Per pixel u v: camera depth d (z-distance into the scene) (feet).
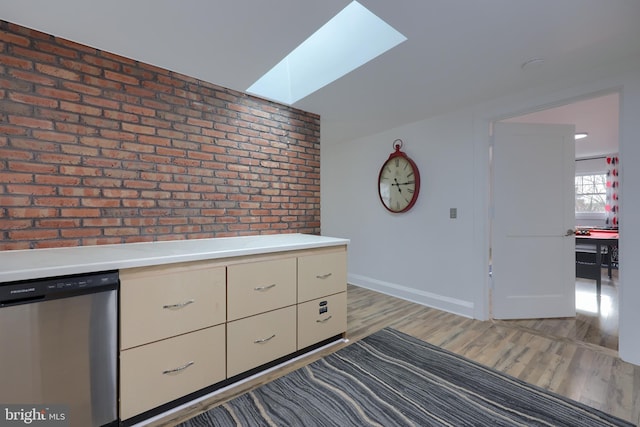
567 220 9.45
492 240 9.45
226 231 7.83
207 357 5.34
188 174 7.16
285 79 8.86
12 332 3.63
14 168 5.14
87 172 5.83
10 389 3.66
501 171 9.36
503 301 9.34
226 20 5.00
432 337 7.93
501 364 6.50
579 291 12.48
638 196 6.26
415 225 11.03
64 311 3.96
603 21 4.92
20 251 5.09
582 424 4.64
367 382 5.82
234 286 5.69
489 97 8.49
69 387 4.03
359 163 13.30
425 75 7.04
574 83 7.07
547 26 5.09
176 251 5.34
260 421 4.75
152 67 6.60
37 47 5.34
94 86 5.90
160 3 4.55
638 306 6.34
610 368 6.28
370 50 6.29
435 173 10.34
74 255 4.79
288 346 6.57
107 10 4.71
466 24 5.03
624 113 6.40
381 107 9.29
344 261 7.77
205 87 7.42
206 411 4.99
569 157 9.45
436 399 5.28
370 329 8.53
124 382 4.47
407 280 11.32
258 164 8.47
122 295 4.44
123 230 6.25
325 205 15.15
